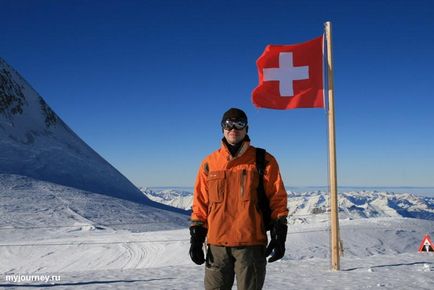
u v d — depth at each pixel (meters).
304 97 10.45
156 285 8.82
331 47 10.63
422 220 45.00
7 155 118.88
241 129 3.51
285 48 10.53
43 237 49.56
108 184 129.12
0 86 151.00
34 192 85.00
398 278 8.87
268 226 3.50
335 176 10.62
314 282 8.65
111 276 10.46
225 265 3.53
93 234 52.12
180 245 32.50
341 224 39.38
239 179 3.45
